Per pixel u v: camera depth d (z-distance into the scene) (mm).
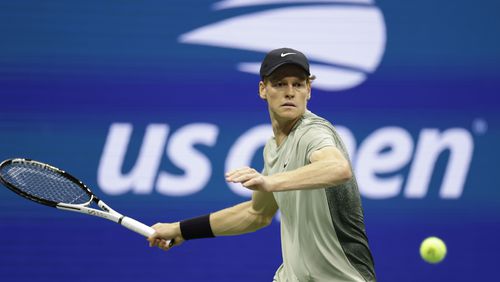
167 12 24406
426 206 24438
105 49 24266
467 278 24516
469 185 24547
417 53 24656
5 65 24062
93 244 24250
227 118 24359
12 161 15969
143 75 24328
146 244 24391
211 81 24375
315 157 11883
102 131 24203
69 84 24172
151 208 24188
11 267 23969
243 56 24438
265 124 24406
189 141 24344
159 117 24328
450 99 24578
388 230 24406
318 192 12852
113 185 24188
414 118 24469
